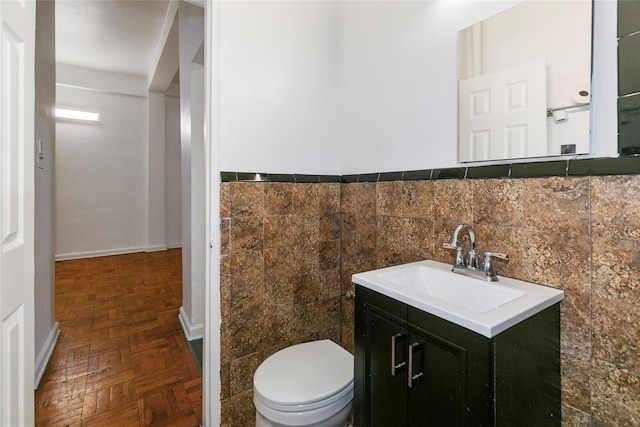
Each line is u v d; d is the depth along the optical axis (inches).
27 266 35.6
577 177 35.5
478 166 45.0
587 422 34.7
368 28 63.1
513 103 41.1
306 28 65.9
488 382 27.2
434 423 31.8
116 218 202.5
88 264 176.1
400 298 35.6
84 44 149.6
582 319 35.1
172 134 218.4
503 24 42.1
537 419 32.8
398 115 56.9
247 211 58.2
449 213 48.7
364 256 64.3
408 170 55.2
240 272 57.6
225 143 55.7
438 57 50.1
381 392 38.2
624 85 32.2
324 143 68.6
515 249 41.0
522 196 40.3
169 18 116.2
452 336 30.1
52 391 68.4
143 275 156.1
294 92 64.1
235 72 56.7
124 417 61.4
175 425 59.8
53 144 93.4
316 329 67.6
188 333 92.7
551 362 35.0
